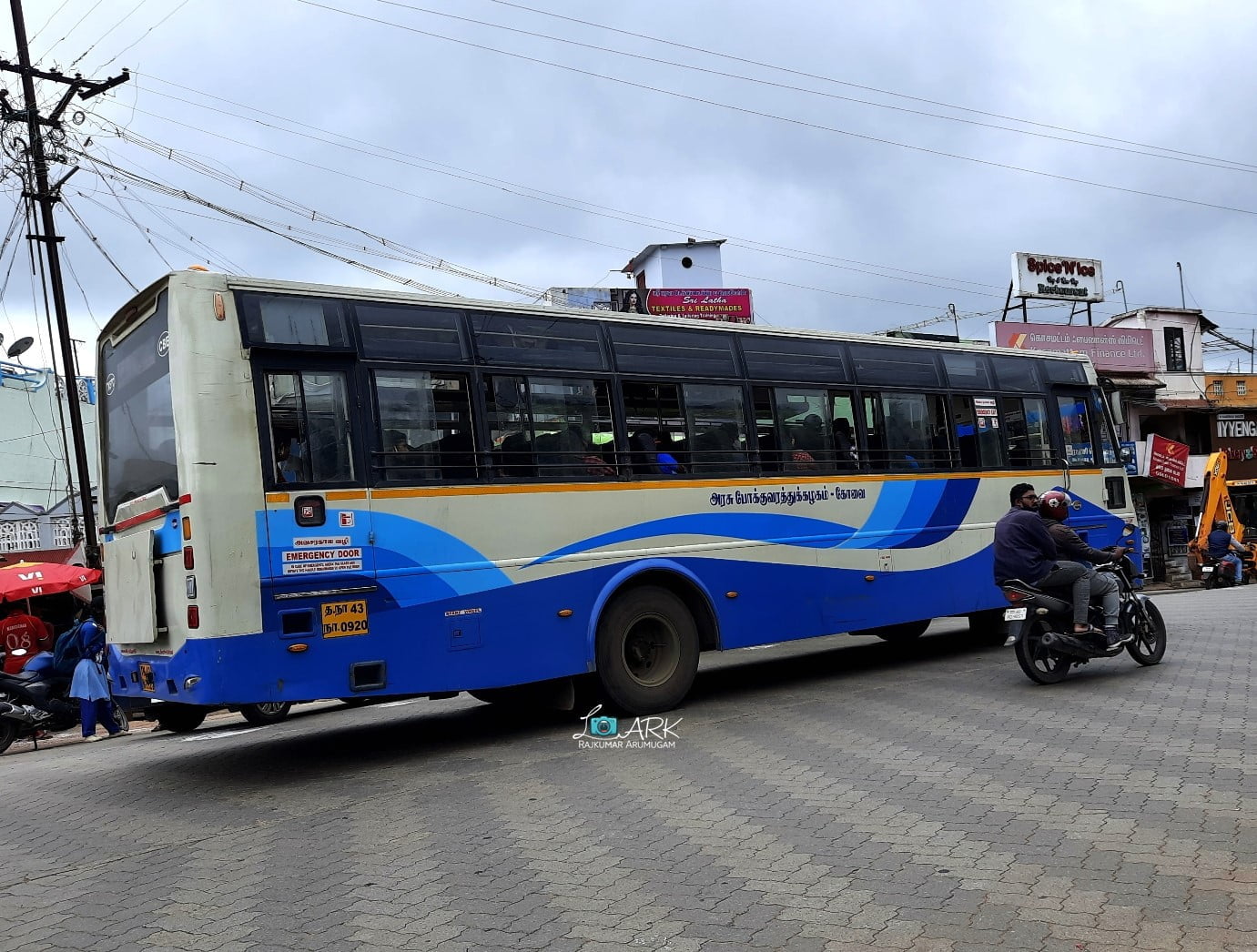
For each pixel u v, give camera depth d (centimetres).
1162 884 429
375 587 756
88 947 430
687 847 514
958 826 525
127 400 813
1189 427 3419
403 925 428
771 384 1026
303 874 511
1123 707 815
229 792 727
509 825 576
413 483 783
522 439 848
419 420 795
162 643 750
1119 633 978
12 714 1216
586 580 869
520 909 439
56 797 779
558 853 517
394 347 792
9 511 2089
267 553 712
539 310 880
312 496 735
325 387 755
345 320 772
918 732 768
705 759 718
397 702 1268
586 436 887
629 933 405
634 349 932
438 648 783
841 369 1092
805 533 1029
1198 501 3231
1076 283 3356
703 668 1304
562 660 848
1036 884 438
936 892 434
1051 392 1313
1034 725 766
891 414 1130
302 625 722
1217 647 1146
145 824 649
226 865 538
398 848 543
